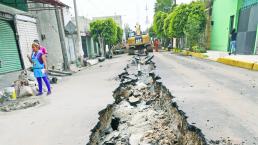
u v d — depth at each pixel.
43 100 6.29
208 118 3.98
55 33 15.21
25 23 10.77
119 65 15.31
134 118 5.24
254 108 4.39
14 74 8.95
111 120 5.28
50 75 11.11
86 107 5.28
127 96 7.54
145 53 25.44
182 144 3.79
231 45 14.39
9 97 6.52
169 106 5.45
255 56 12.24
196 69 10.29
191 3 21.64
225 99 5.09
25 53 10.52
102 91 7.02
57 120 4.47
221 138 3.20
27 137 3.73
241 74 8.23
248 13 14.44
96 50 32.28
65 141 3.48
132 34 25.81
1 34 8.89
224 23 19.11
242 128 3.49
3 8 8.91
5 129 4.18
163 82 7.53
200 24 19.84
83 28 26.05
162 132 4.27
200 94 5.67
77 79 10.19
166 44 40.88
